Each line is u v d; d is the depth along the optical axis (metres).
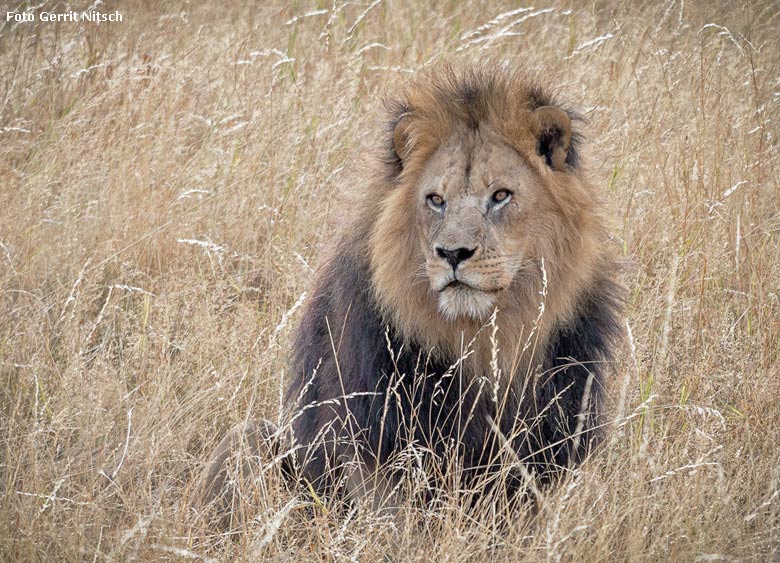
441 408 8.45
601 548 7.73
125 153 14.45
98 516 8.43
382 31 19.23
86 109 15.34
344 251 8.98
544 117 8.19
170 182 14.21
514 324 8.34
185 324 11.43
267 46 18.38
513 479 8.66
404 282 8.34
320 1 20.12
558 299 8.38
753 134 14.62
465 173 8.06
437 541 8.02
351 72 16.75
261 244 13.61
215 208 13.87
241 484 8.38
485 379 8.07
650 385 9.39
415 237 8.31
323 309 9.39
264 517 8.12
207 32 19.00
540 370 8.54
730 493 8.64
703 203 12.71
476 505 8.24
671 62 17.08
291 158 14.41
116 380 10.34
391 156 8.72
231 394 10.16
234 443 9.17
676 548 7.97
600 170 10.36
